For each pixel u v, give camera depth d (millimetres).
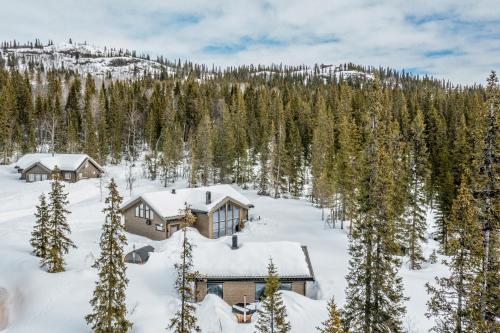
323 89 145750
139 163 91812
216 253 32844
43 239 33500
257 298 30375
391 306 22375
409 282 32562
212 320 25797
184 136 103312
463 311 19031
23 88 107000
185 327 22828
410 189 50500
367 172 24875
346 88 116500
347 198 47531
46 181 69312
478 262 18875
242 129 86125
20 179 72500
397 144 45156
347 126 63219
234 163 82312
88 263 34250
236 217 49938
